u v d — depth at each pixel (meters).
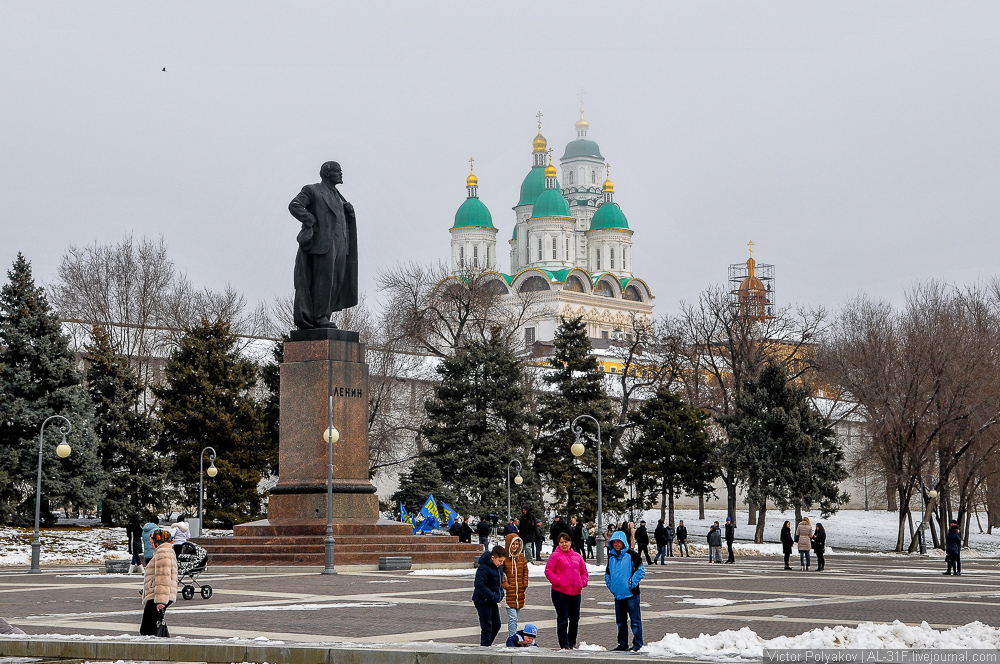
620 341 103.50
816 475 67.44
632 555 15.82
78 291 72.44
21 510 55.19
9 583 31.31
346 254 41.50
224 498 60.47
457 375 69.06
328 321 40.66
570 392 70.88
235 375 61.97
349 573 34.44
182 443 61.41
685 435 71.25
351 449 39.78
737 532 81.19
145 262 72.56
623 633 15.86
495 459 65.81
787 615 21.88
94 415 58.12
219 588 28.30
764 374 69.69
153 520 37.09
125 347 71.75
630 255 171.50
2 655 16.22
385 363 75.31
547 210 164.50
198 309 79.69
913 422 65.75
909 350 65.75
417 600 24.58
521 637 16.38
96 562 47.12
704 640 15.28
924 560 58.25
